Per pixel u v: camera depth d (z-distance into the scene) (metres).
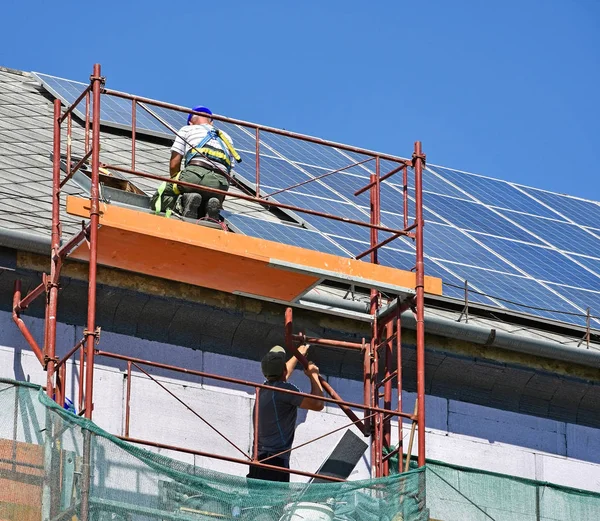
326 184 25.58
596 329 23.05
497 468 21.59
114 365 20.08
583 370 22.30
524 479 20.33
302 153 27.11
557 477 21.89
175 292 20.48
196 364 20.56
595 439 22.34
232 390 20.58
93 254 18.58
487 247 25.09
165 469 17.70
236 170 24.67
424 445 19.53
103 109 26.36
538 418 22.14
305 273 19.77
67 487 17.20
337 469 19.91
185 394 20.31
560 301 23.69
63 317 20.05
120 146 25.20
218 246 19.42
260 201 20.33
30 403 17.55
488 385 21.94
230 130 26.97
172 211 20.98
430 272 22.98
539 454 21.91
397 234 20.77
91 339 18.17
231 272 19.92
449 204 26.70
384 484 18.81
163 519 17.53
